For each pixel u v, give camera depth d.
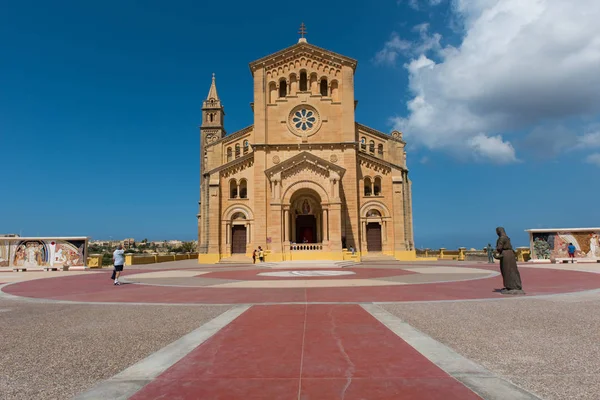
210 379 6.97
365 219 52.97
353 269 36.50
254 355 8.39
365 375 7.09
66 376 7.34
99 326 11.79
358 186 53.59
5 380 7.14
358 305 14.74
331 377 7.00
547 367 7.52
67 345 9.58
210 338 9.91
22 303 16.92
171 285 23.91
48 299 18.14
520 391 6.31
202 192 56.53
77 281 27.97
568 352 8.48
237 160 53.56
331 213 47.06
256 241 50.72
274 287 21.67
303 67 55.09
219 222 52.84
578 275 26.53
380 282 23.56
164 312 14.06
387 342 9.34
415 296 17.22
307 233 54.00
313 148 53.09
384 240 52.72
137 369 7.57
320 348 8.89
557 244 41.78
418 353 8.42
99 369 7.72
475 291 18.86
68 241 42.75
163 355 8.48
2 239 41.59
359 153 54.03
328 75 55.00
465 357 8.18
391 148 55.84
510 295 17.17
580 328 10.67
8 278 31.58
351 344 9.19
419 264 44.12
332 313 13.16
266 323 11.67
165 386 6.66
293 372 7.30
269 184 52.06
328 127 53.84
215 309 14.48
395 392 6.29
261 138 53.31
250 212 52.91
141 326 11.70
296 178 48.19
